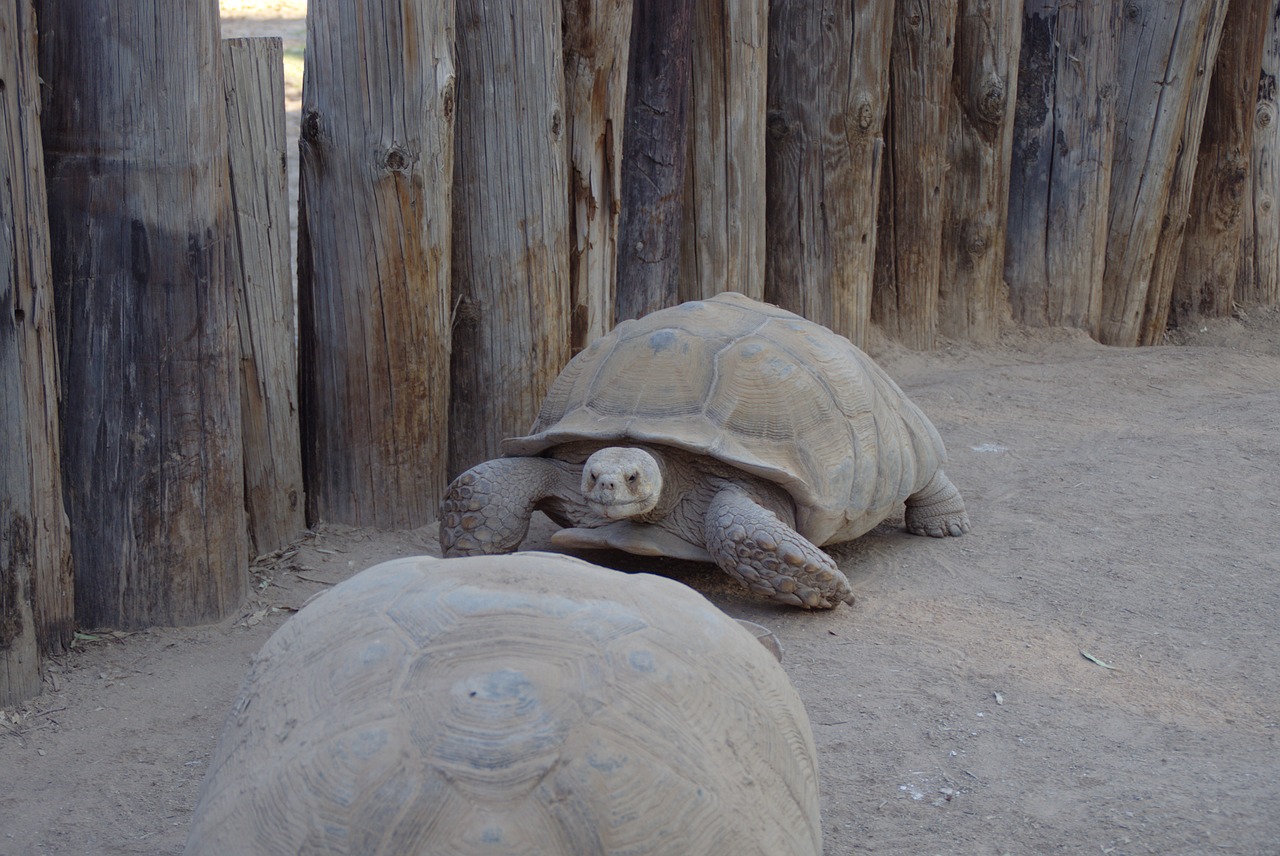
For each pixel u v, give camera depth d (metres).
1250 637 3.33
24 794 2.63
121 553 3.31
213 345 3.34
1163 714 2.89
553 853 1.40
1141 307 7.16
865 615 3.52
